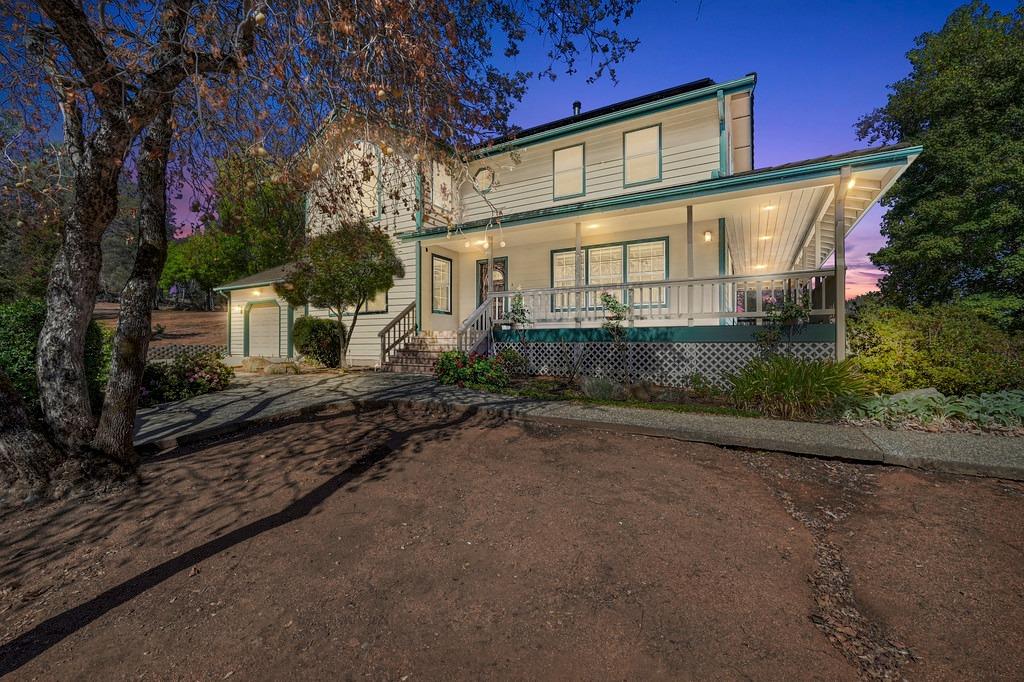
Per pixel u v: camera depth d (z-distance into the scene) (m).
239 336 17.38
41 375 3.91
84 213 3.88
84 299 4.03
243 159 4.45
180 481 4.09
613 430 5.47
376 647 1.98
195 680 1.82
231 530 3.15
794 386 5.84
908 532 2.92
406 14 2.86
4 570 2.71
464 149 4.27
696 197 8.40
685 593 2.31
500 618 2.15
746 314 7.81
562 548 2.79
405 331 12.59
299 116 3.32
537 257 12.73
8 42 3.62
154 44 2.96
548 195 12.73
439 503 3.52
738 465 4.32
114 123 3.56
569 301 11.92
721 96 10.23
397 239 12.69
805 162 7.45
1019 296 13.64
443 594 2.36
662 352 8.62
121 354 4.16
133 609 2.31
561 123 13.24
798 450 4.57
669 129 11.25
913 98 15.65
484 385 8.11
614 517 3.21
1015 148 12.58
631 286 8.95
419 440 5.23
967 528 2.95
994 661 1.82
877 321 6.95
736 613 2.14
